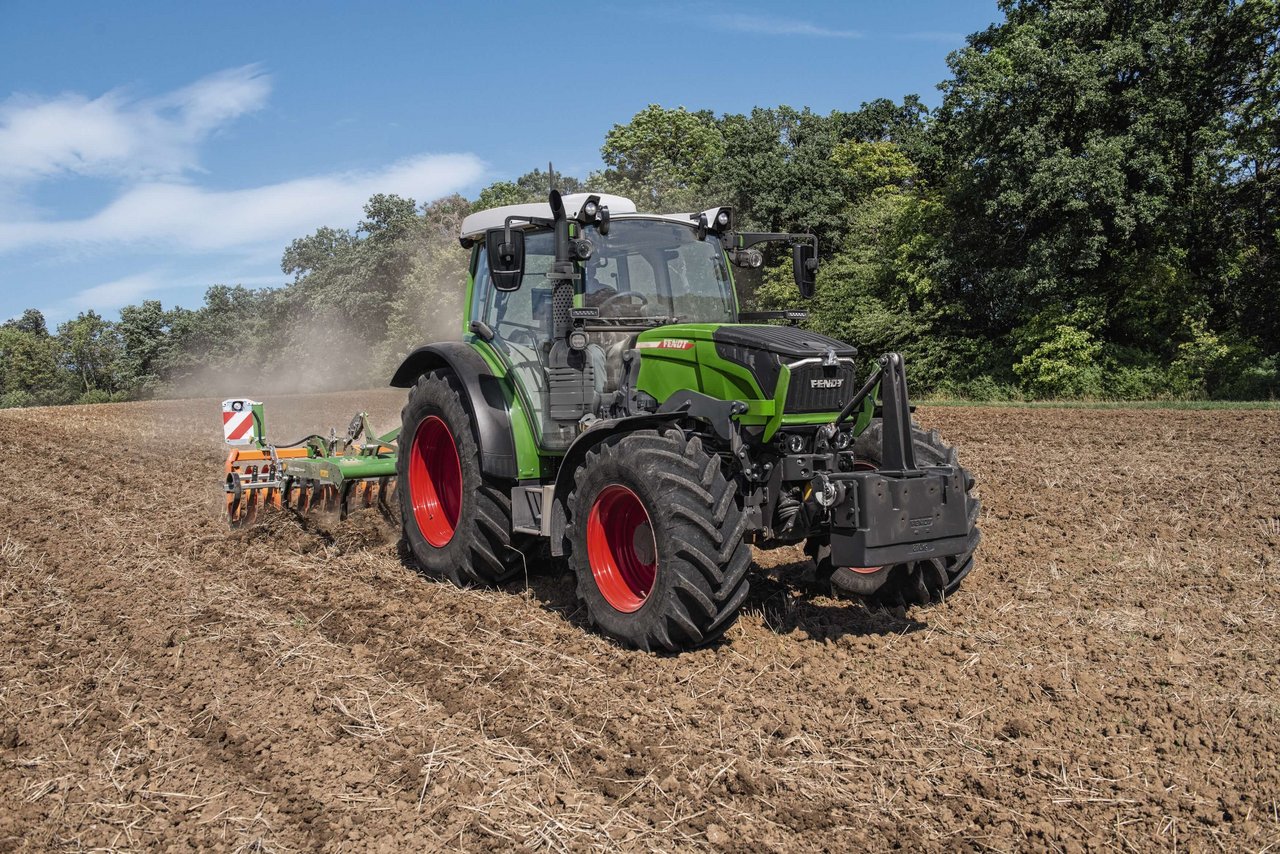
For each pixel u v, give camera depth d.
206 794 3.47
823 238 32.31
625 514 5.14
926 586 5.41
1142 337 21.91
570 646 4.96
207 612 5.64
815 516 4.87
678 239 5.88
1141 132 19.55
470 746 3.79
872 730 3.95
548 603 5.78
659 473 4.65
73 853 3.10
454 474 6.64
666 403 5.27
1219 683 4.44
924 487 4.64
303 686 4.43
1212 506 8.15
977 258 23.47
